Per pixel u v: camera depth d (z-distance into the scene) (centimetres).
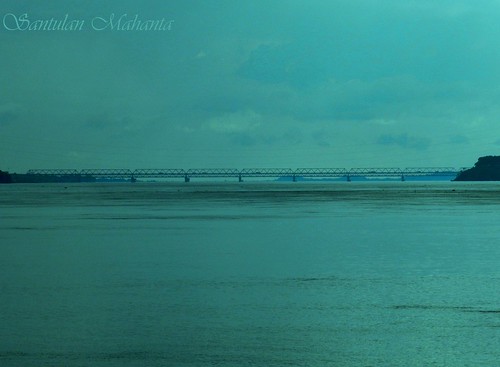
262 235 5709
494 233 5841
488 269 3712
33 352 2175
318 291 3080
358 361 2094
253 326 2464
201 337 2331
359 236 5594
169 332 2392
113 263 4041
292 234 5791
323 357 2128
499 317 2580
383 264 3922
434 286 3189
